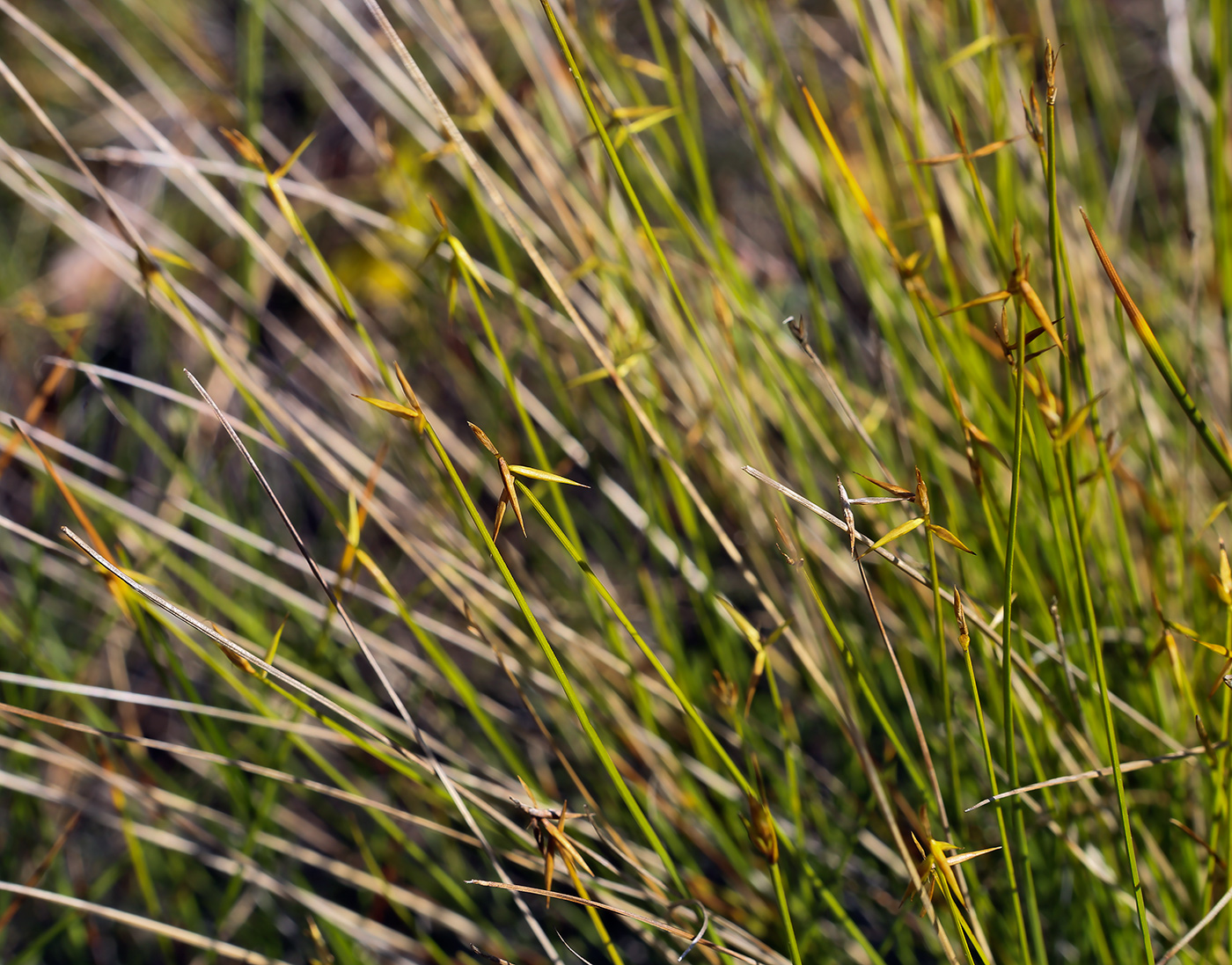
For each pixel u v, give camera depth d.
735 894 0.36
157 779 0.41
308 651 0.41
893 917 0.36
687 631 0.48
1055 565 0.34
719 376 0.34
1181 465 0.37
